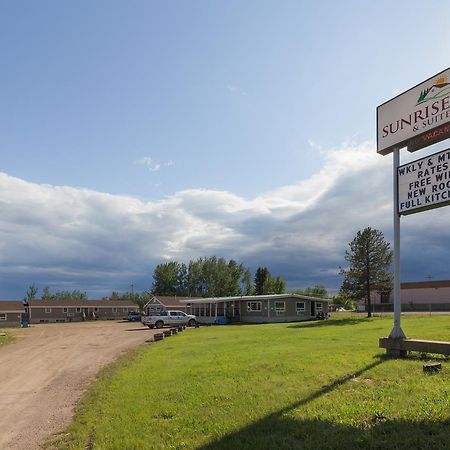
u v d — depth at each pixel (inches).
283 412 272.8
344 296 1614.2
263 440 230.1
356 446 209.3
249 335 918.4
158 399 346.9
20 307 2405.3
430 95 420.5
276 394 315.9
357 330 834.2
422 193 412.5
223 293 3762.3
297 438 230.2
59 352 849.5
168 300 2709.2
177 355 631.8
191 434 256.4
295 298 1855.3
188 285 3885.3
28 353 860.6
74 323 2501.2
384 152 467.5
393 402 264.1
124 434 269.0
